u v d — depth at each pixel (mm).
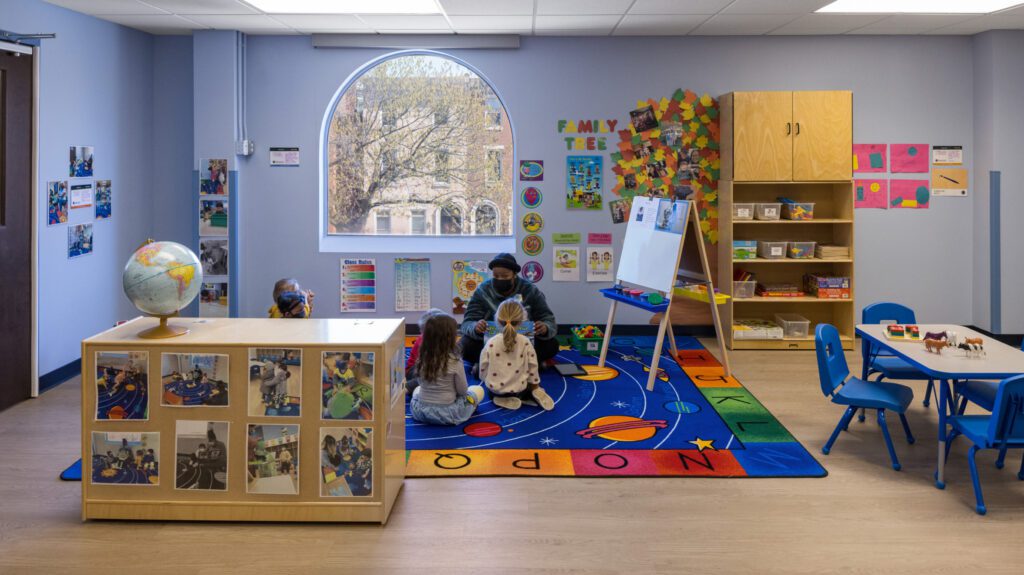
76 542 3182
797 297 6684
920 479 3871
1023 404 3314
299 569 2969
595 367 6055
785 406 5062
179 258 3309
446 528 3316
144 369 3281
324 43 6809
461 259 7059
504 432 4539
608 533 3275
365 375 3270
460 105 7129
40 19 5312
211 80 6719
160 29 6598
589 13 5895
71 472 3926
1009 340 6758
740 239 7020
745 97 6473
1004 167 6656
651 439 4418
